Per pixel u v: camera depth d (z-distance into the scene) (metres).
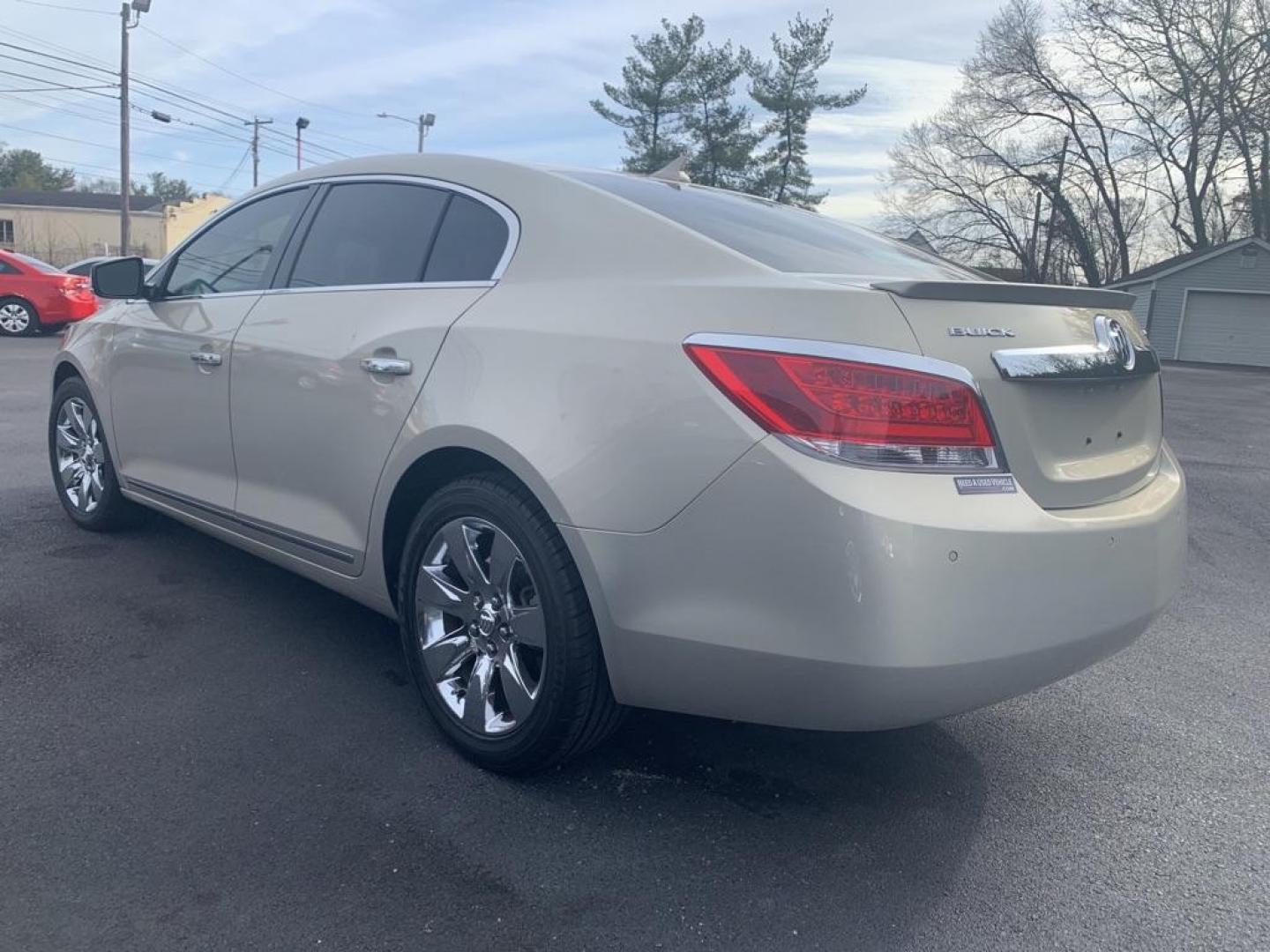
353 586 3.39
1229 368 30.39
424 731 3.19
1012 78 41.72
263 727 3.16
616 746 3.18
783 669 2.36
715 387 2.43
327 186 3.79
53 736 3.04
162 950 2.18
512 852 2.59
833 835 2.76
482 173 3.29
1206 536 6.49
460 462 3.01
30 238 55.06
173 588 4.32
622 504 2.53
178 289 4.36
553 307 2.81
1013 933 2.39
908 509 2.29
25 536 4.93
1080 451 2.74
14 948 2.15
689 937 2.31
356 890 2.40
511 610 2.83
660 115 40.59
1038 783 3.11
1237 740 3.45
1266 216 37.97
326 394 3.33
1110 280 40.62
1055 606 2.48
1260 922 2.47
